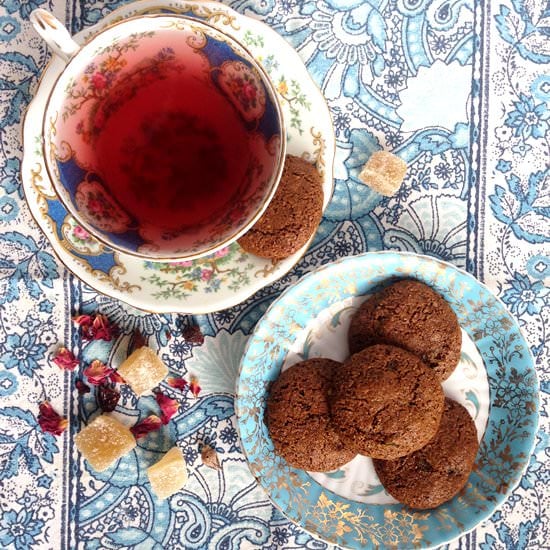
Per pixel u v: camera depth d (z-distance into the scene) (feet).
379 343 1.12
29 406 1.16
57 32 0.87
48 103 0.90
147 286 1.07
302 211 1.06
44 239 1.15
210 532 1.18
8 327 1.15
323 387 1.12
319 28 1.17
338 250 1.18
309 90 1.07
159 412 1.18
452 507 1.15
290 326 1.14
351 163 1.18
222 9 1.03
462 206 1.19
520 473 1.13
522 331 1.19
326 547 1.19
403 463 1.13
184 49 0.95
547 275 1.20
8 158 1.13
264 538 1.18
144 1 1.02
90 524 1.16
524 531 1.19
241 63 0.94
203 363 1.18
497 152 1.19
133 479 1.17
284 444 1.11
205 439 1.18
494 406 1.17
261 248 1.07
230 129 1.01
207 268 1.08
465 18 1.19
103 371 1.16
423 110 1.19
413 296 1.12
